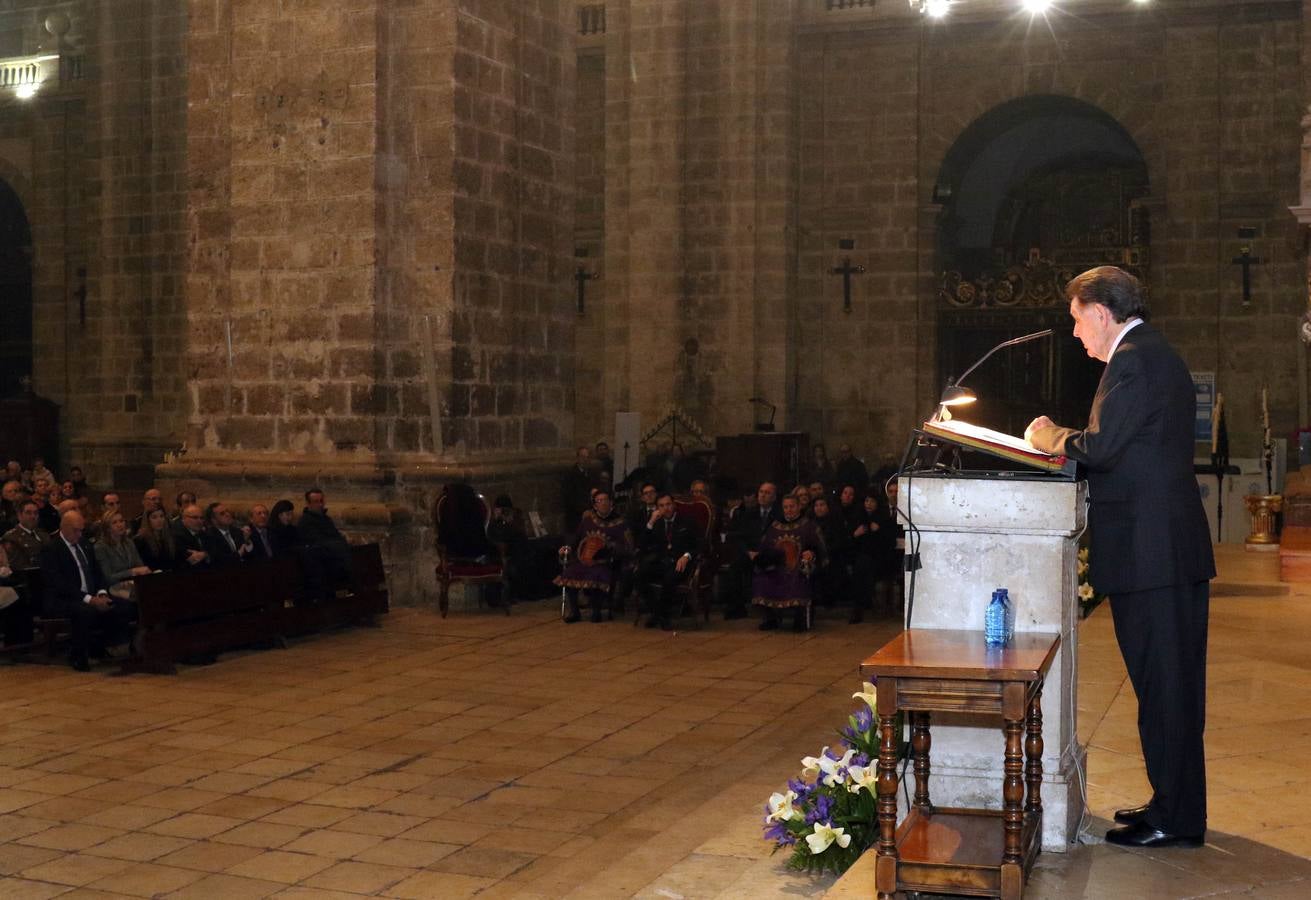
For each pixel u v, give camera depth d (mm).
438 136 16109
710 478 20078
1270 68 23016
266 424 16672
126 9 28188
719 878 5590
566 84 18234
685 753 9734
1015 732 4184
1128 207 26469
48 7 30859
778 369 24562
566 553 15352
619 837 7867
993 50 24578
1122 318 4832
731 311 24562
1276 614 10867
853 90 25172
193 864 7508
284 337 16516
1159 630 4707
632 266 25094
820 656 13367
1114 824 5066
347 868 7445
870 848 5094
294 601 14281
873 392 25125
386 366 16234
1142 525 4680
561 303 18219
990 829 4684
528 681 12188
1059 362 25188
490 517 16422
